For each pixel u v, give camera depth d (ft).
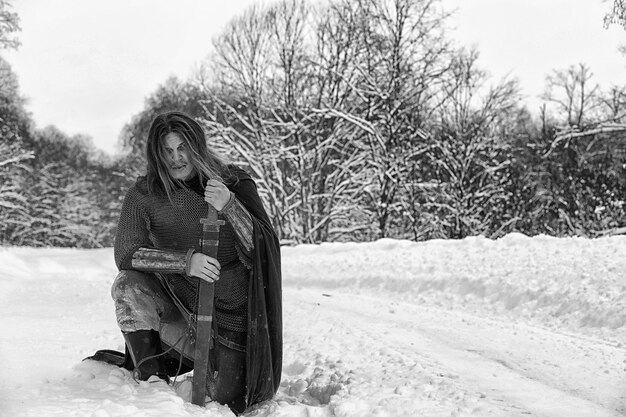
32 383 13.41
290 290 44.57
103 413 10.61
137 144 146.72
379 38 107.76
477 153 111.96
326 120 110.52
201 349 13.43
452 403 14.23
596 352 22.22
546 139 120.67
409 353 21.62
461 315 31.30
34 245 222.48
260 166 105.29
